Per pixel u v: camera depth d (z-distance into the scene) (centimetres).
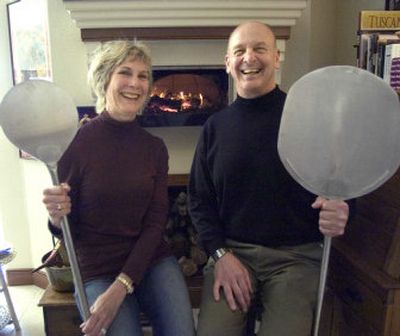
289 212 132
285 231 134
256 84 133
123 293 124
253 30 135
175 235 218
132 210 134
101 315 119
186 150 217
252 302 137
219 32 189
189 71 206
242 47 135
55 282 179
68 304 174
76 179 130
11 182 236
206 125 147
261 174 132
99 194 129
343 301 145
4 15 227
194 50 199
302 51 221
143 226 139
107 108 136
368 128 90
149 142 142
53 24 197
